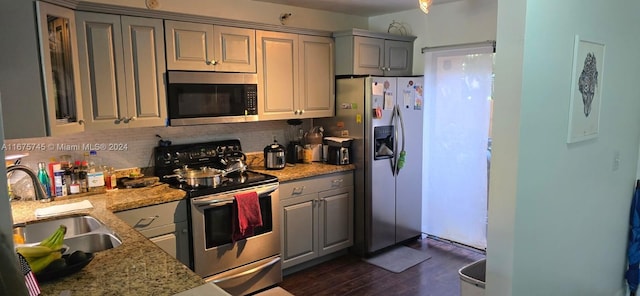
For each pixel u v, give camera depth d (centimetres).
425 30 424
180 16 300
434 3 401
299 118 390
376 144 386
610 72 265
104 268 160
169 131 341
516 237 205
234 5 364
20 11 213
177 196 281
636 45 292
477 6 383
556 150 225
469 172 409
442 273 358
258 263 323
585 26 232
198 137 358
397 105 396
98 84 270
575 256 260
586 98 243
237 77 336
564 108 226
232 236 304
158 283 147
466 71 400
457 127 412
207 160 355
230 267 308
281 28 358
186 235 289
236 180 317
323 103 399
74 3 252
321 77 395
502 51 198
